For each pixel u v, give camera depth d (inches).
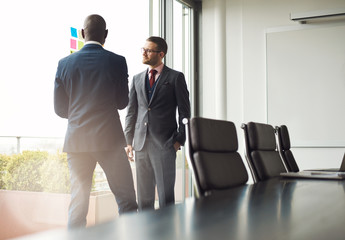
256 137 92.4
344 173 88.7
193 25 250.1
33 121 159.9
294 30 232.1
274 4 237.8
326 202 40.5
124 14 190.2
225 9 249.1
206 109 249.9
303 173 90.6
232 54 246.2
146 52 128.0
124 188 104.7
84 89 101.4
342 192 51.7
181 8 239.6
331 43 224.2
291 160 143.9
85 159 102.5
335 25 223.8
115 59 106.1
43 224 161.2
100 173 172.9
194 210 32.7
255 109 239.3
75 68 101.7
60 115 105.9
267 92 235.9
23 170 159.3
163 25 212.5
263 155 94.7
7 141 154.0
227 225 25.5
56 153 168.9
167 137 125.4
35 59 159.5
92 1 179.6
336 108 221.8
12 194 156.1
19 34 155.6
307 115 227.1
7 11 152.6
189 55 249.4
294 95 230.4
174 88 128.0
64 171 171.8
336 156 221.5
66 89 103.2
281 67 233.8
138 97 130.6
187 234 22.1
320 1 228.1
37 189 164.4
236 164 74.9
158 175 124.2
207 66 250.8
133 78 134.3
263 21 239.8
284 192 51.2
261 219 28.5
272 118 234.2
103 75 102.7
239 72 244.1
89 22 106.5
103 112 101.9
